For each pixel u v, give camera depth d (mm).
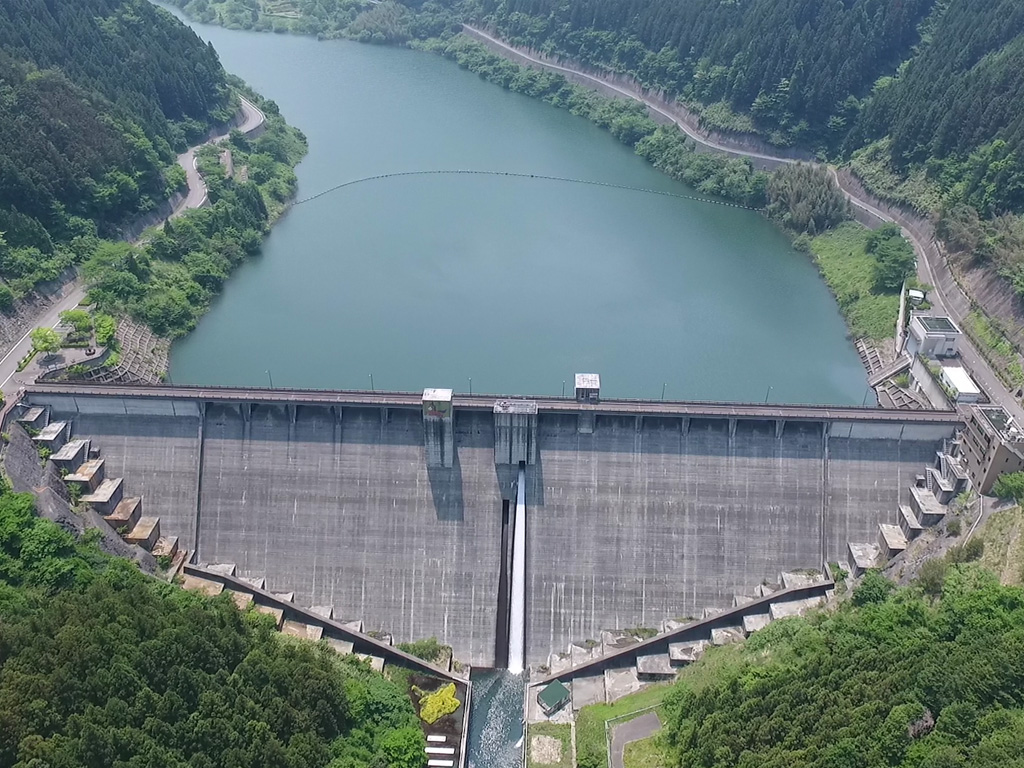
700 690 101000
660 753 99000
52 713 82250
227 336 172875
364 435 124250
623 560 121875
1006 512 108812
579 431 123250
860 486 122312
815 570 120938
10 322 149750
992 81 194500
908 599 105000
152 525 121375
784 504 122438
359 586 121938
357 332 174500
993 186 173875
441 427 120438
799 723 88688
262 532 123188
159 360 162625
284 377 159125
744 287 197500
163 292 176500
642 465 123312
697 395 156625
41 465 117875
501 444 121312
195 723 88375
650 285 197000
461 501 123438
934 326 142625
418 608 121312
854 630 102688
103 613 94938
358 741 99188
